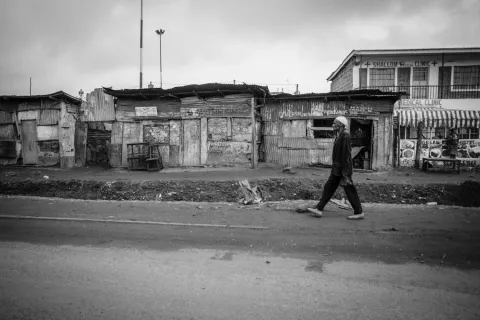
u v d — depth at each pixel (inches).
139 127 626.2
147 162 587.5
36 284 140.1
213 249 186.7
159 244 196.5
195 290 133.4
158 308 118.6
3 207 313.7
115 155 630.5
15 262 166.6
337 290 133.2
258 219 258.4
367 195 377.1
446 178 466.9
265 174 492.7
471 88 765.3
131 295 129.3
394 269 155.6
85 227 237.0
